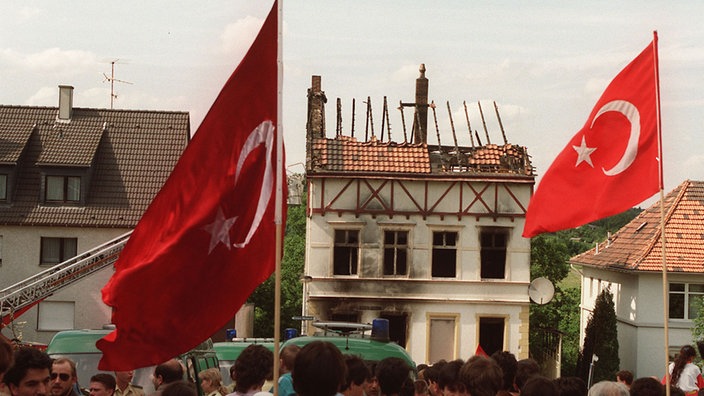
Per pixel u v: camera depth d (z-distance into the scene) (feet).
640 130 41.88
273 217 30.63
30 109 176.14
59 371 31.01
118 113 178.81
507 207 143.23
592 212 42.32
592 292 187.01
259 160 30.71
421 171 143.23
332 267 142.31
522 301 142.72
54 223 162.09
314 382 21.09
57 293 156.87
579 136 42.47
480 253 143.23
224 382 61.21
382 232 142.72
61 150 168.76
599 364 145.07
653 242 156.97
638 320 153.28
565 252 203.00
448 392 27.50
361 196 142.61
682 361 52.54
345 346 48.14
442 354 142.92
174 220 30.19
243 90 30.66
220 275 30.32
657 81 41.78
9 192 164.14
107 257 152.87
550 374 171.73
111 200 166.91
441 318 142.92
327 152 143.64
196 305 30.12
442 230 143.02
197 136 30.40
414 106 156.97
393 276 142.92
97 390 35.01
